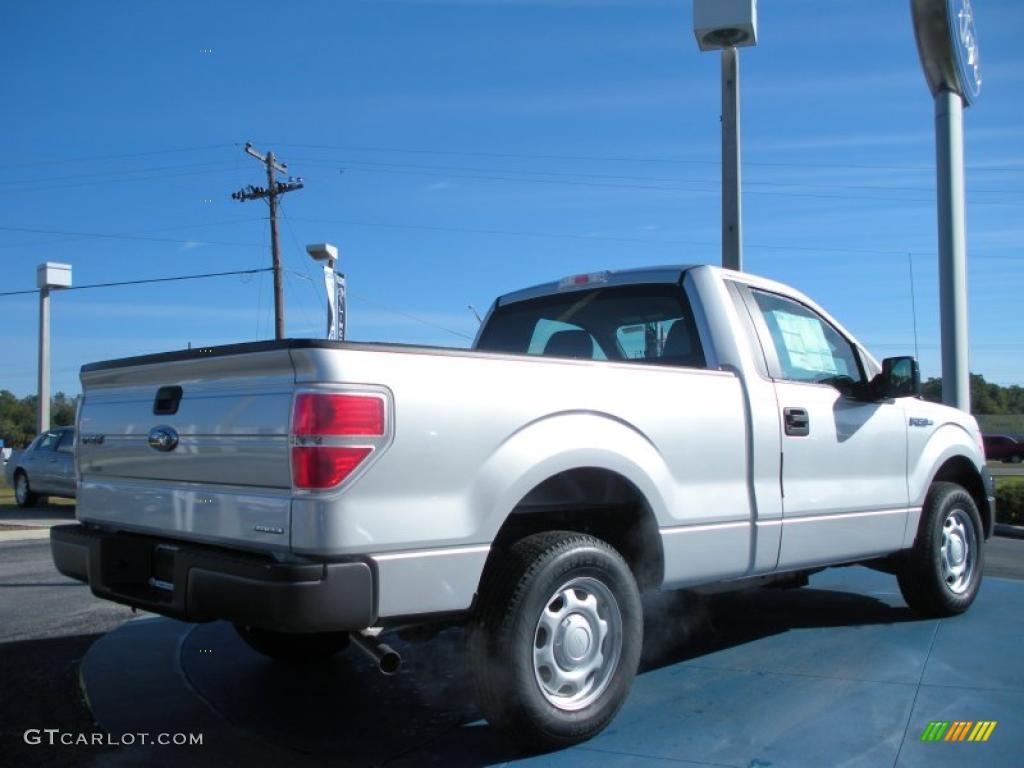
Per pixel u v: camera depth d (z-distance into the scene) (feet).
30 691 16.08
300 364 11.03
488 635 12.06
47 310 76.13
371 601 10.91
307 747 13.20
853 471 17.75
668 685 15.62
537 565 12.26
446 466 11.59
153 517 13.37
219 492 12.06
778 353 17.12
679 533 14.29
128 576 13.61
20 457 60.90
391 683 16.26
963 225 41.60
